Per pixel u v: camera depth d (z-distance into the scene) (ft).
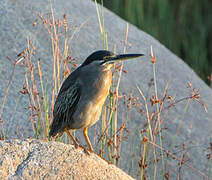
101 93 32.12
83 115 32.07
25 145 27.32
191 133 45.85
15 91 42.19
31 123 40.27
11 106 41.14
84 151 28.45
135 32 55.01
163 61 52.29
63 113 32.65
